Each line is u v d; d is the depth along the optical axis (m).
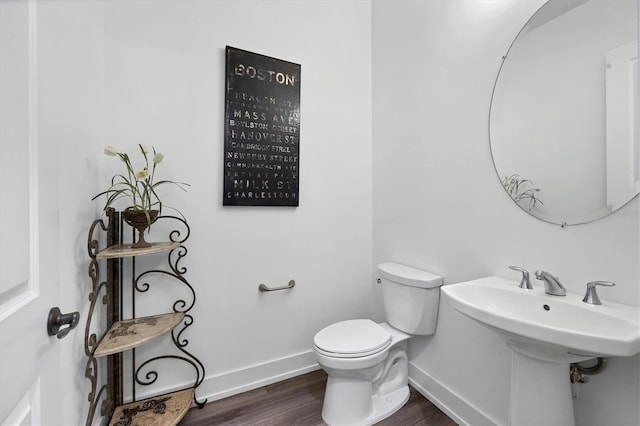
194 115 1.54
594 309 0.84
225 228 1.63
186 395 1.40
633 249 0.86
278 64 1.74
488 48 1.28
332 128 1.96
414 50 1.70
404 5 1.78
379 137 2.02
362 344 1.34
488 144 1.28
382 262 2.00
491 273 1.27
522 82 1.15
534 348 0.87
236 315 1.66
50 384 0.66
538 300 0.98
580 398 0.96
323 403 1.51
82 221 1.09
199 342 1.56
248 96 1.66
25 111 0.60
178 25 1.50
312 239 1.90
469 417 1.33
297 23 1.82
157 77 1.46
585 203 0.96
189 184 1.53
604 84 0.92
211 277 1.59
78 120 1.05
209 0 1.57
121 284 1.37
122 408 1.30
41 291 0.63
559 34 1.03
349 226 2.03
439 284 1.50
